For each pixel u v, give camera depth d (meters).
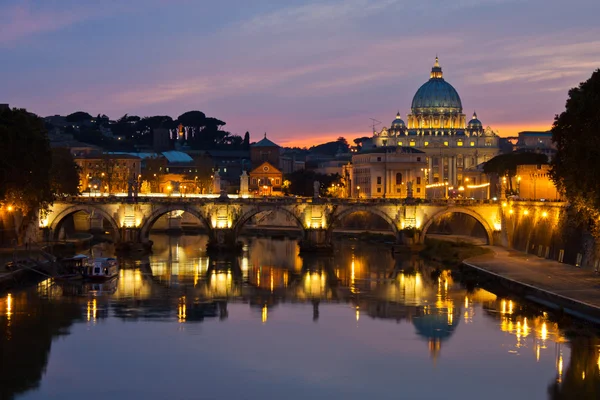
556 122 146.75
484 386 93.44
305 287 156.12
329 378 96.38
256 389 92.88
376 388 93.12
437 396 90.69
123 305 136.25
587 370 97.88
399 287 155.00
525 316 124.50
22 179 172.00
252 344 110.56
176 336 114.75
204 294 148.00
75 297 143.00
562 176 145.12
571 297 123.88
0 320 123.50
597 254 152.00
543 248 180.25
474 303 136.00
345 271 179.50
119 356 104.81
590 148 130.50
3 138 165.75
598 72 139.00
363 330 118.06
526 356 103.56
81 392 91.88
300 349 108.06
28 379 95.88
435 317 125.56
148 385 94.06
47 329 118.00
